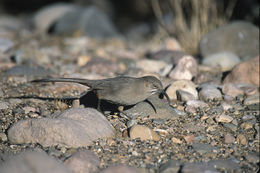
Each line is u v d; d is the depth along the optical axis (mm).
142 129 8852
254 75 12469
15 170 6602
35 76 13672
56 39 22875
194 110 10492
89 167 7418
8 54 17438
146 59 16656
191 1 19422
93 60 15805
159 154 8133
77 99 11133
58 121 8375
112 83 9500
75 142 8203
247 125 9469
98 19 25156
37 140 8336
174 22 20656
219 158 8000
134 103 9633
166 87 12180
